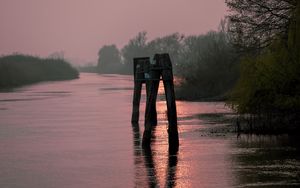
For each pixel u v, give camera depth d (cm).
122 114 5041
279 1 4103
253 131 3456
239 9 4334
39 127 4119
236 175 2316
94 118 4706
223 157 2694
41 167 2608
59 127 4094
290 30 3344
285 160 2580
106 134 3641
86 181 2308
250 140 3153
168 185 2200
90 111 5419
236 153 2780
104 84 12356
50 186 2242
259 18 4291
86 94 8444
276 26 4253
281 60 3338
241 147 2936
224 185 2166
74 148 3105
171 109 2975
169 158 2717
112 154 2883
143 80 4072
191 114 4791
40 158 2828
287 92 3328
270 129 3416
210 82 7006
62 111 5469
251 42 4419
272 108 3453
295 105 3231
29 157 2861
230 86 6881
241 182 2200
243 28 4381
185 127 3838
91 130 3872
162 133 3603
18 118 4819
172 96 2977
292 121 3428
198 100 6525
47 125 4241
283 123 3431
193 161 2623
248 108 3478
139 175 2383
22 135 3684
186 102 6269
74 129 3950
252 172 2359
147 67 3978
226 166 2492
